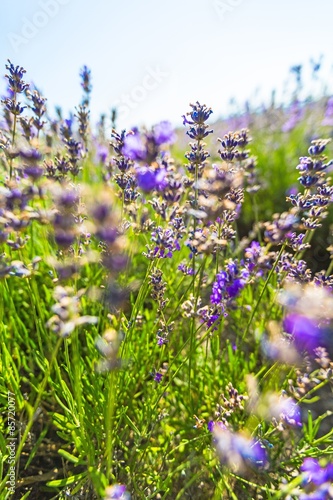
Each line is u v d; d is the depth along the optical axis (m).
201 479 0.24
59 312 0.15
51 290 0.30
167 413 0.25
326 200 0.24
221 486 0.20
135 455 0.22
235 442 0.18
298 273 0.23
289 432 0.25
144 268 0.38
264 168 0.62
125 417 0.22
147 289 0.24
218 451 0.19
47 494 0.22
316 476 0.17
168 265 0.37
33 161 0.16
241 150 0.29
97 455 0.21
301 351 0.20
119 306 0.15
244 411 0.23
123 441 0.25
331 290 0.22
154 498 0.22
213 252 0.23
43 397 0.26
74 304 0.15
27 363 0.29
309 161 0.23
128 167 0.22
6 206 0.17
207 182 0.20
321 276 0.23
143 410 0.24
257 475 0.24
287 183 0.59
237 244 0.38
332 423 0.30
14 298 0.30
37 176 0.16
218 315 0.22
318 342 0.19
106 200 0.13
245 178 0.36
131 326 0.22
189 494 0.23
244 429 0.21
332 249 0.29
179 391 0.27
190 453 0.24
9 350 0.25
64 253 0.17
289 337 0.20
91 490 0.21
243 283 0.22
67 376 0.27
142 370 0.26
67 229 0.15
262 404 0.20
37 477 0.23
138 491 0.20
